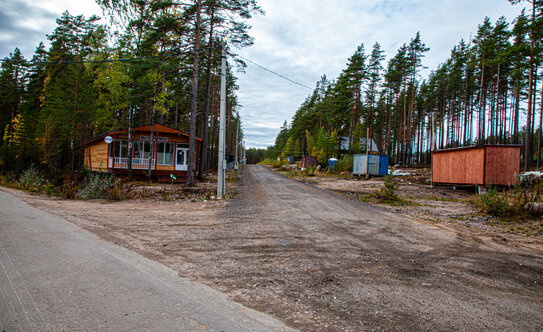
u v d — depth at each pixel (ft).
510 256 17.67
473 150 54.75
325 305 10.46
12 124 122.01
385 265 15.35
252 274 13.47
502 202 31.81
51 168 88.12
